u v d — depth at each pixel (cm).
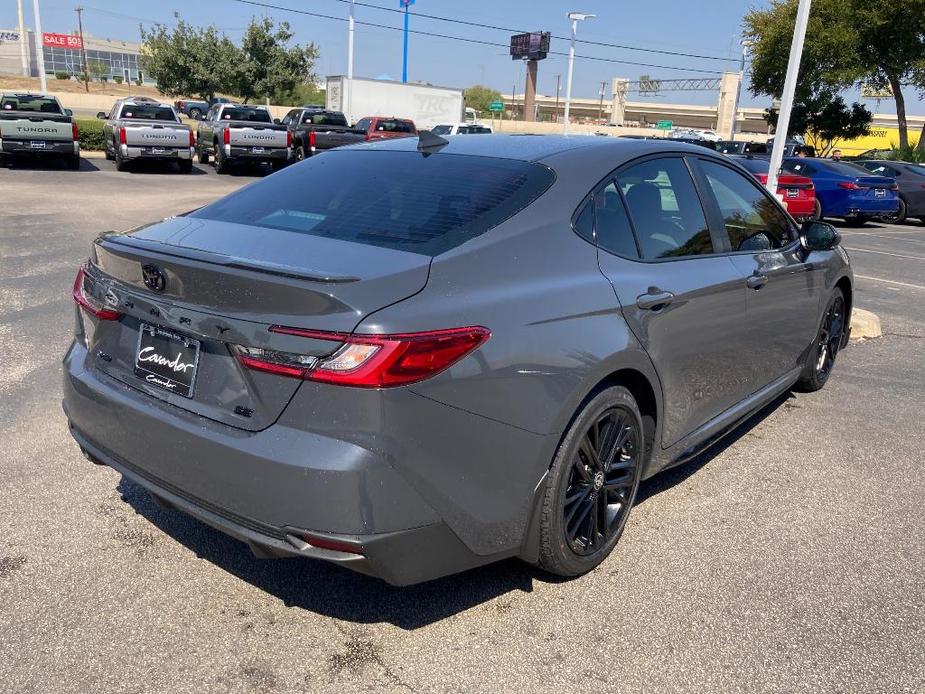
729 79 9275
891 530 365
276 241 276
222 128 2158
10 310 672
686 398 359
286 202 319
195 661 259
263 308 239
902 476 426
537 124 7506
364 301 232
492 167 321
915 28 3272
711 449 458
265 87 4166
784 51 3478
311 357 229
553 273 286
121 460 285
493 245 273
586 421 288
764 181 1591
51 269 838
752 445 465
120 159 2089
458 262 260
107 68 10094
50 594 290
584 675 259
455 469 247
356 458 228
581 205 311
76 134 2003
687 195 378
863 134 3956
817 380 553
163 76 4094
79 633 270
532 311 268
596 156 334
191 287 253
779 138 1101
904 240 1638
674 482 411
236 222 305
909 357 672
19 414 452
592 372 283
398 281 243
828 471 430
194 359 259
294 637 273
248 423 244
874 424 505
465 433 247
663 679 259
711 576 321
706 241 380
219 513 253
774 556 338
